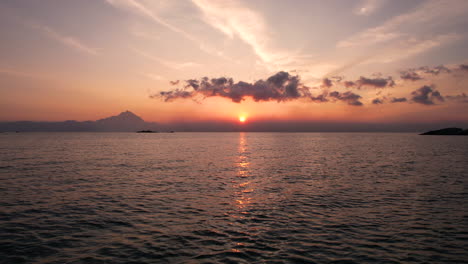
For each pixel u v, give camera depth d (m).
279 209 18.12
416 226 14.88
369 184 26.34
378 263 10.81
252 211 17.62
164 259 11.12
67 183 26.36
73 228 14.52
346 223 15.38
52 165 39.41
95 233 13.86
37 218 16.03
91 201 19.88
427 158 50.81
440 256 11.40
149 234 13.76
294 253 11.67
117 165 40.41
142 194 22.20
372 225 15.04
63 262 10.82
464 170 35.25
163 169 36.59
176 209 18.09
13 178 28.62
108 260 11.02
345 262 10.88
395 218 16.20
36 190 23.22
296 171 35.00
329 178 29.73
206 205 19.06
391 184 26.28
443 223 15.32
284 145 103.12
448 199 20.50
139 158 51.31
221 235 13.67
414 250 11.95
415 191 23.23
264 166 39.97
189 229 14.48
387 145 100.44
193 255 11.48
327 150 74.44
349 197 21.27
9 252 11.62
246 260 11.03
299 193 22.69
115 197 21.12
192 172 34.03
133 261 10.94
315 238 13.28
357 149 77.81
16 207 18.12
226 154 61.38
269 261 10.95
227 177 30.44
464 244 12.54
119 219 16.02
